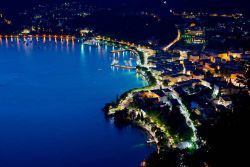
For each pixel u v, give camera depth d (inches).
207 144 4040.4
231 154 3545.8
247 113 3747.5
